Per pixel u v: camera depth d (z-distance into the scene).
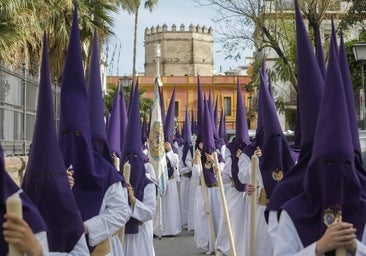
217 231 12.36
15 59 13.72
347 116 4.09
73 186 5.29
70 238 4.52
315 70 4.64
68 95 5.38
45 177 4.44
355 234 4.05
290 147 8.68
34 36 15.32
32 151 4.50
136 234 7.43
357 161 4.39
